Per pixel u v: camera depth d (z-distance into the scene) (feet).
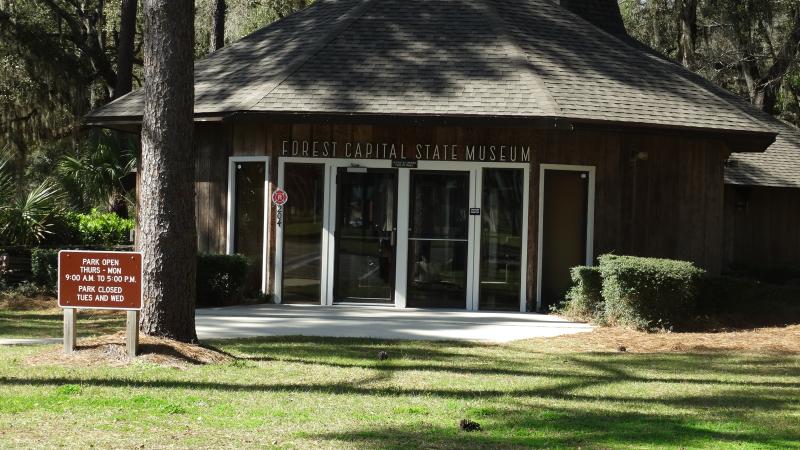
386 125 52.80
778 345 43.57
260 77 56.85
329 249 55.47
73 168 89.45
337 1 65.51
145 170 34.14
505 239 55.01
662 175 57.77
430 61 56.54
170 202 34.01
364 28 59.72
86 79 108.47
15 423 23.63
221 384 29.68
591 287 51.19
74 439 22.13
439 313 53.11
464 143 54.75
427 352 38.86
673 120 54.34
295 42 60.34
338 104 52.80
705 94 58.90
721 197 59.06
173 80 33.65
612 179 56.34
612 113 53.16
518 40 58.75
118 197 95.14
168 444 21.89
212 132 58.34
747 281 56.18
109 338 34.86
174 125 33.81
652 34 115.24
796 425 26.48
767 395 31.42
